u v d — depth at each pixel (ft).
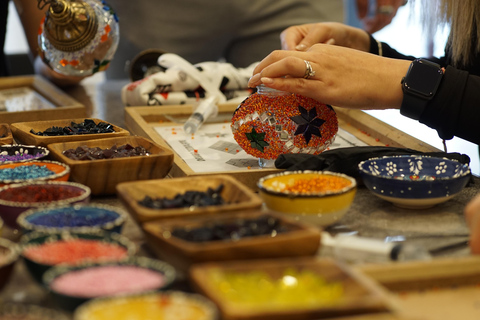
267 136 3.38
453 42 3.98
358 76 3.49
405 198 2.82
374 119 4.44
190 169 3.33
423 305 1.96
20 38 12.28
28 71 8.04
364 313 1.67
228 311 1.60
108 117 5.04
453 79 3.43
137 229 2.58
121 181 3.08
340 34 4.99
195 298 1.68
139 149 3.31
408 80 3.43
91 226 2.30
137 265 1.91
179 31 7.13
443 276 2.05
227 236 2.13
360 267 2.00
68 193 2.64
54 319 1.66
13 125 3.80
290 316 1.63
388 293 1.96
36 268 1.92
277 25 7.16
